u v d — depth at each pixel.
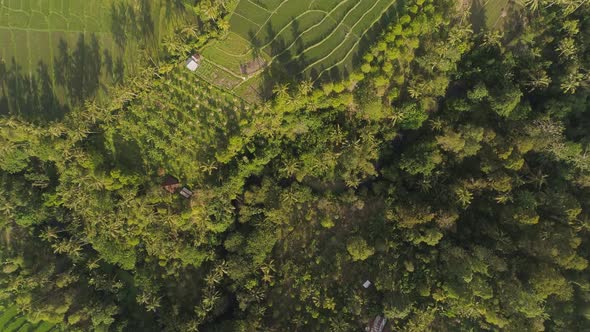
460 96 78.31
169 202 77.38
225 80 78.06
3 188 76.31
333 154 77.25
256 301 76.19
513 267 70.94
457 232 75.44
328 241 79.00
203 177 78.50
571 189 73.38
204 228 78.00
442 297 72.00
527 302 66.44
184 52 76.50
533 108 77.25
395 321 74.25
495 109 73.38
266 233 77.12
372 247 75.75
